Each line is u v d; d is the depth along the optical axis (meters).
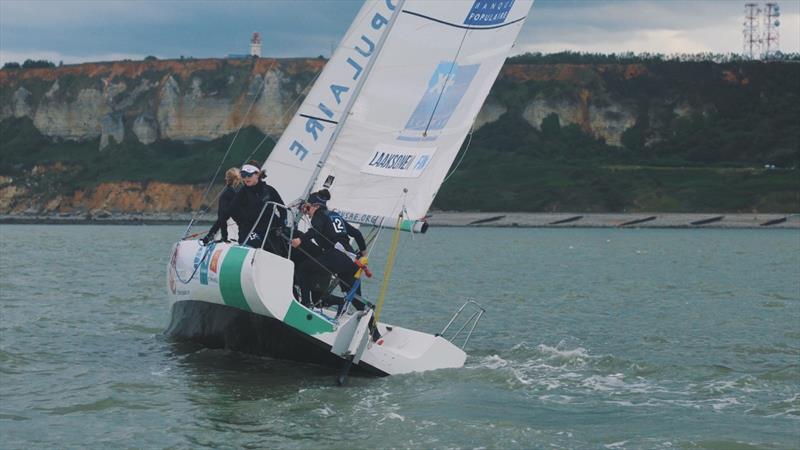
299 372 15.43
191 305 15.91
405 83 15.84
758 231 114.31
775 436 12.23
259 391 14.13
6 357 16.72
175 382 14.73
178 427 12.29
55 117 163.75
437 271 42.81
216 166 149.50
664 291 33.38
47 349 17.73
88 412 13.02
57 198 150.00
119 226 128.88
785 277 40.78
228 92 159.00
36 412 13.05
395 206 15.76
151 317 22.84
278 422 12.52
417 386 14.53
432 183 15.99
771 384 15.44
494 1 15.97
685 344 20.23
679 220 131.00
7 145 161.62
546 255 59.06
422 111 15.88
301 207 15.12
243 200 15.11
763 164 158.50
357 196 15.79
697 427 12.63
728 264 50.50
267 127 156.62
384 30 15.91
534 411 13.29
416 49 15.82
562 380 15.46
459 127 16.11
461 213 137.62
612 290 33.59
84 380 14.92
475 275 40.47
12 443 11.70
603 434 12.24
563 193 142.88
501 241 83.00
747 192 139.62
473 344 19.53
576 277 40.06
